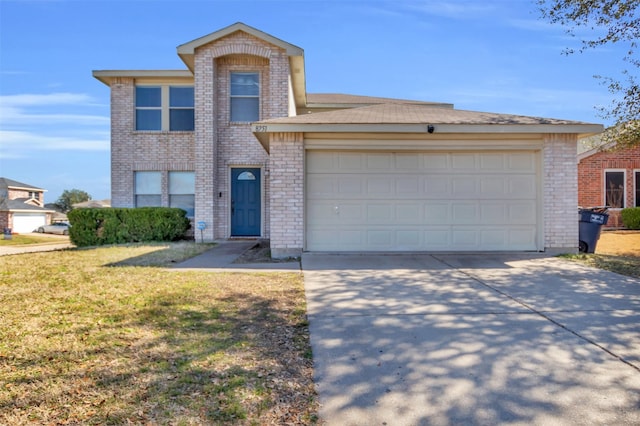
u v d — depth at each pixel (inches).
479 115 386.9
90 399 108.3
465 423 102.7
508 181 364.5
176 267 311.4
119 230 499.5
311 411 106.9
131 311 189.0
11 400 106.8
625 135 423.8
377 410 108.2
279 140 352.8
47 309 191.0
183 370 127.2
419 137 357.7
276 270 294.8
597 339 157.3
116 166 598.2
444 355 143.5
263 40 518.3
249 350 145.0
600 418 104.5
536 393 117.1
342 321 179.3
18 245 815.7
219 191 535.5
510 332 165.3
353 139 356.2
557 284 248.2
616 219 705.6
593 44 374.0
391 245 362.6
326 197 361.4
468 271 288.0
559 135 357.4
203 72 518.6
